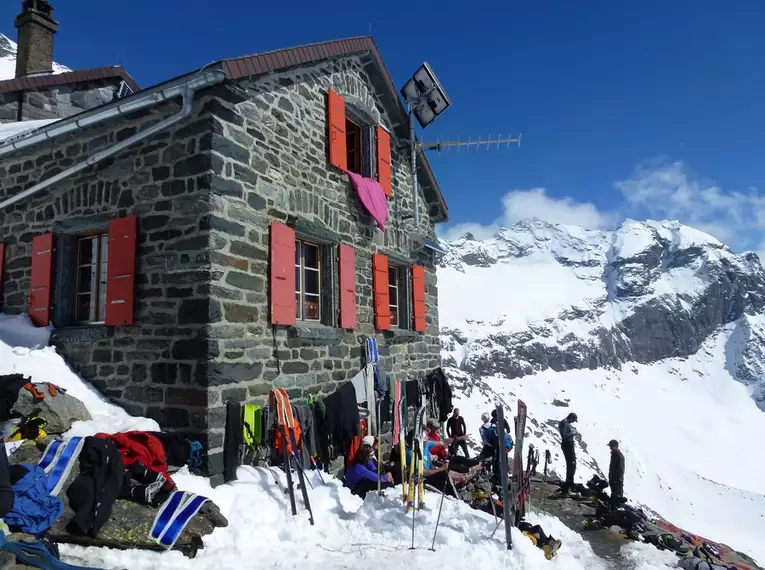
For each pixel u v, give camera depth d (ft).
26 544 12.50
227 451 19.72
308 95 27.32
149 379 20.89
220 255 20.67
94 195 23.36
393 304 36.68
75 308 24.43
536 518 23.52
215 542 15.57
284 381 23.58
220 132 21.30
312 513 18.66
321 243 27.99
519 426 19.74
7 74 142.61
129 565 13.80
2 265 25.89
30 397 18.47
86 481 15.44
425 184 40.34
